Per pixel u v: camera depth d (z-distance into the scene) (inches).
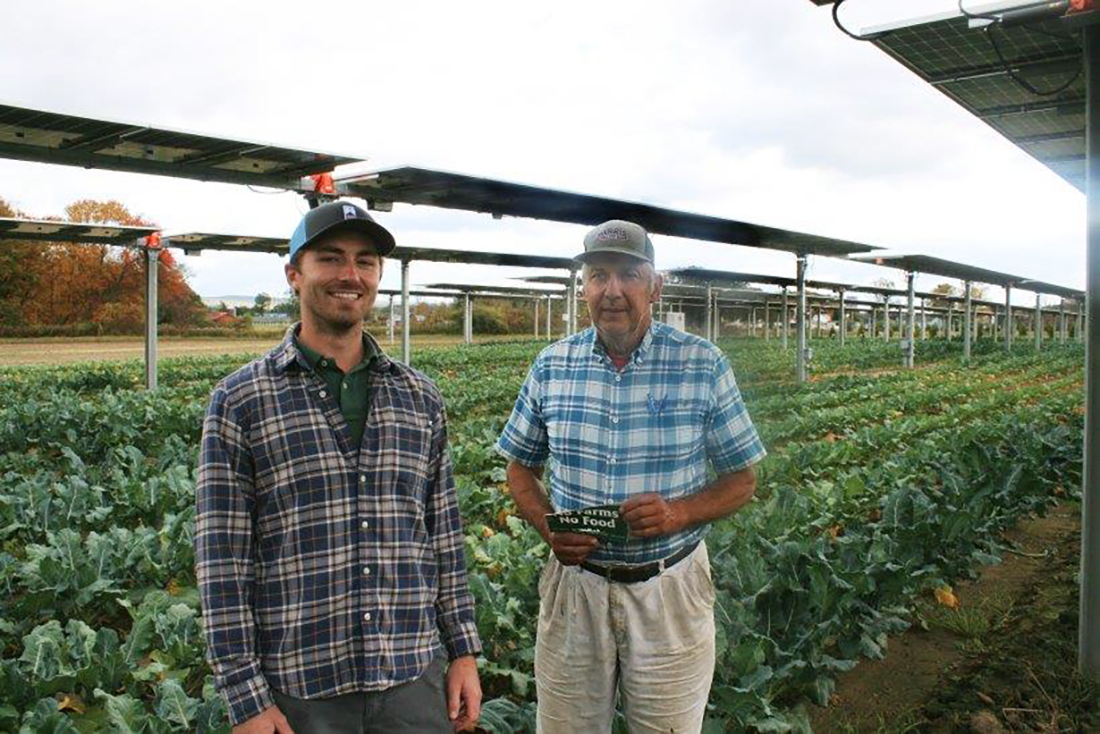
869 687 206.8
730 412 124.9
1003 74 242.7
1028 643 223.6
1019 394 737.0
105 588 236.5
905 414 693.3
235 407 99.0
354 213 101.8
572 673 126.8
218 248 751.7
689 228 497.7
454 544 115.2
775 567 222.4
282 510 99.3
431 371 1085.1
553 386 130.0
